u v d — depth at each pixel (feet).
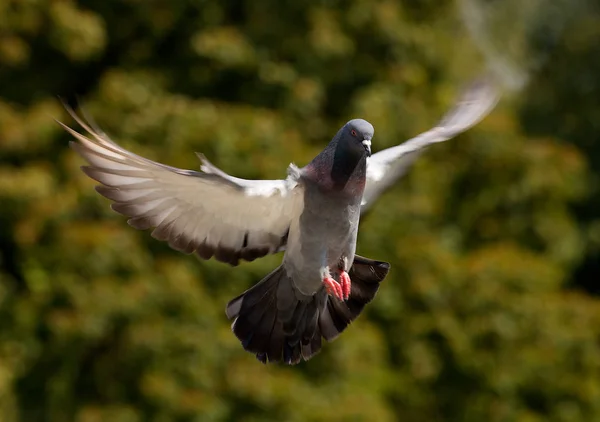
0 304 43.93
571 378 49.39
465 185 54.08
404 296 48.85
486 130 52.85
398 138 48.52
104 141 19.13
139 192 20.62
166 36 50.78
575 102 70.79
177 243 21.68
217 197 21.20
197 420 42.01
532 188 53.06
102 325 42.52
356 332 46.09
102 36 48.47
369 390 46.06
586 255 67.56
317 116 49.75
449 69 53.67
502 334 48.55
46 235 44.09
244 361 43.60
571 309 50.03
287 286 23.04
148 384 42.22
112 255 43.16
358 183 22.38
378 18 50.72
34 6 46.96
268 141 45.62
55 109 46.85
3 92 49.42
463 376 49.19
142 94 47.52
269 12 50.16
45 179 44.65
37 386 43.93
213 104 47.73
